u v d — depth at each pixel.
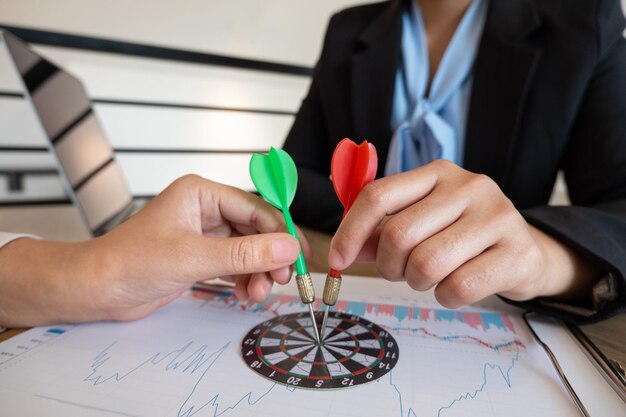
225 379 0.23
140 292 0.28
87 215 0.55
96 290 0.27
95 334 0.28
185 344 0.26
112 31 0.98
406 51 0.58
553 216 0.32
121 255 0.27
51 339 0.27
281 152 0.29
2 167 0.88
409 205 0.27
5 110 0.86
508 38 0.49
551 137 0.48
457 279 0.25
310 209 0.51
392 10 0.59
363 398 0.22
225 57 1.13
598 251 0.29
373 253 0.30
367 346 0.26
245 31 1.15
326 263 0.40
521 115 0.48
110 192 0.71
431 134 0.52
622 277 0.28
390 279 0.28
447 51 0.54
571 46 0.47
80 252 0.28
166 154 1.09
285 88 1.24
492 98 0.49
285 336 0.28
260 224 0.33
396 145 0.54
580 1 0.48
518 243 0.26
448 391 0.22
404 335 0.28
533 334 0.28
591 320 0.28
